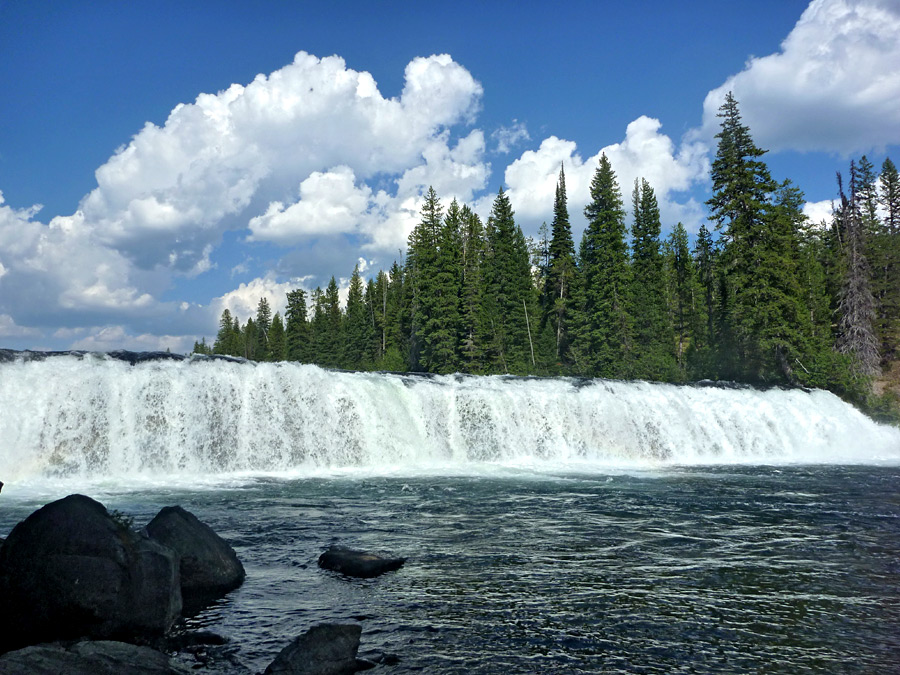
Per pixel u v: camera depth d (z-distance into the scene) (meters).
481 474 22.03
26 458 18.28
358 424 24.33
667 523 13.53
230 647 6.37
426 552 10.67
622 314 60.31
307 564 9.69
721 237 49.50
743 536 12.29
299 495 16.69
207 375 22.12
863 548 11.32
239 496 16.31
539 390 29.05
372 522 13.17
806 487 19.91
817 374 43.81
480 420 26.80
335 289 120.19
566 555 10.58
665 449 29.64
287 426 22.91
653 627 7.26
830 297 59.00
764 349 45.62
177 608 7.05
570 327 68.88
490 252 78.94
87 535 6.41
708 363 57.22
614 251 62.78
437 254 66.25
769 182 48.09
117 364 20.91
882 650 6.65
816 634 7.09
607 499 16.81
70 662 5.05
